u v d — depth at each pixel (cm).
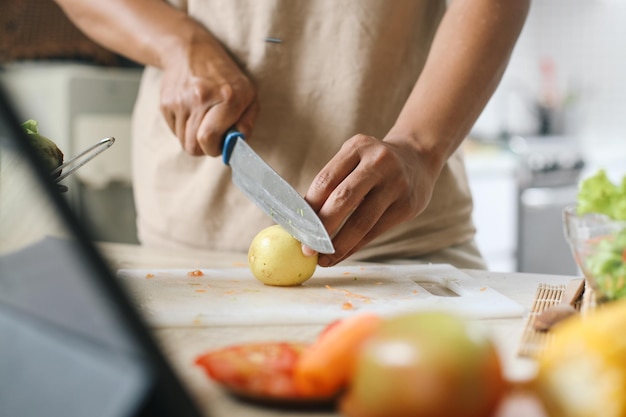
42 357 39
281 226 90
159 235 126
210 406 48
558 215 280
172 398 35
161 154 126
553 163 284
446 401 39
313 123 118
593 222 66
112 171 202
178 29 116
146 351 35
